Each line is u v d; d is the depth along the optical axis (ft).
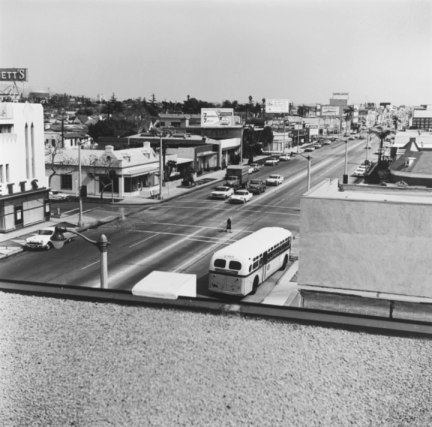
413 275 66.90
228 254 84.33
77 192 196.24
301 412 34.50
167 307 45.47
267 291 89.81
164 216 159.63
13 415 35.53
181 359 38.93
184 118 430.61
